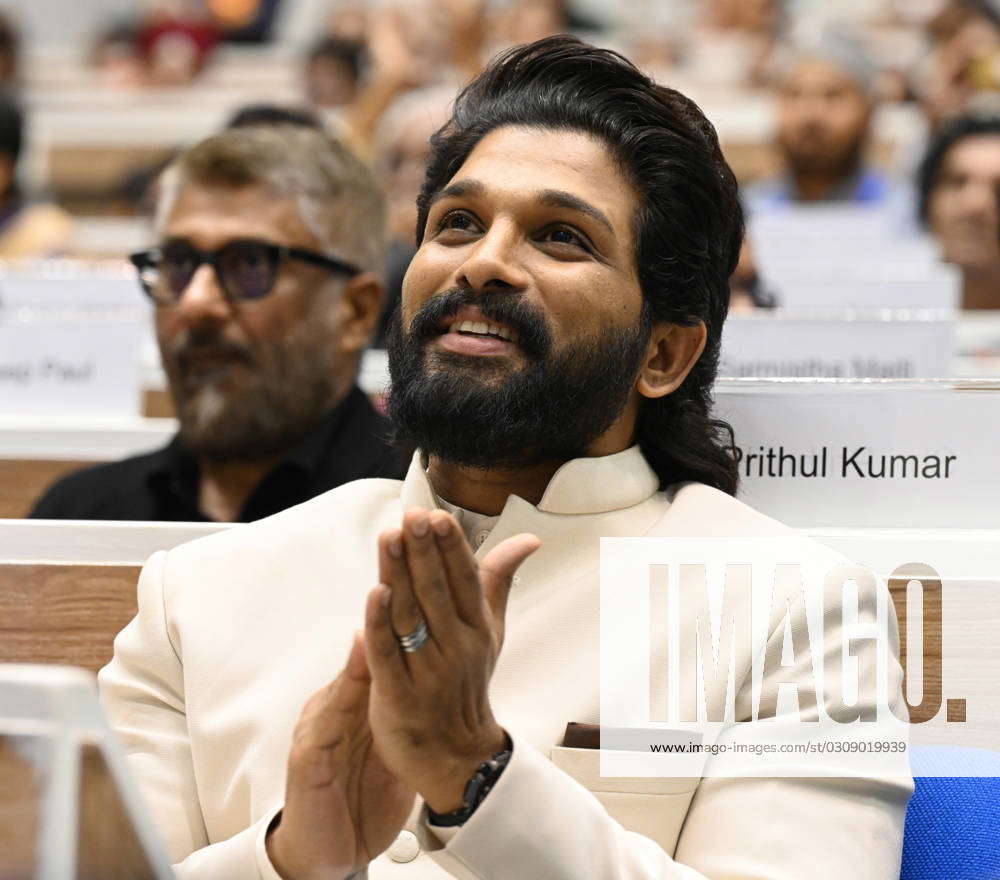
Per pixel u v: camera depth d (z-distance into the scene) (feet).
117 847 6.52
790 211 48.88
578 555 13.03
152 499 21.97
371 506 14.02
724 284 13.88
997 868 12.28
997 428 14.73
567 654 12.56
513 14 72.79
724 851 11.30
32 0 87.71
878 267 37.09
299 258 21.36
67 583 14.53
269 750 12.33
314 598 13.17
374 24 66.18
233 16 78.69
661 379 13.62
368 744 10.34
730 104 62.69
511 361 12.34
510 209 12.62
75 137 67.36
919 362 20.51
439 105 46.52
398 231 41.83
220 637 12.99
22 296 27.89
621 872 10.17
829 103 48.88
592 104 13.19
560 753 11.92
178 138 68.03
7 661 14.48
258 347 21.20
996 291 39.34
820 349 20.53
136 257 21.58
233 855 10.79
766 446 14.90
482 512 13.51
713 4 74.74
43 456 23.67
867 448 14.83
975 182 40.11
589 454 13.29
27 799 6.10
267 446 21.47
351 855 10.42
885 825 11.52
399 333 13.01
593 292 12.53
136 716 13.04
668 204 13.09
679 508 13.32
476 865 9.77
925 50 66.08
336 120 63.72
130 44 76.13
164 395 26.55
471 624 9.28
